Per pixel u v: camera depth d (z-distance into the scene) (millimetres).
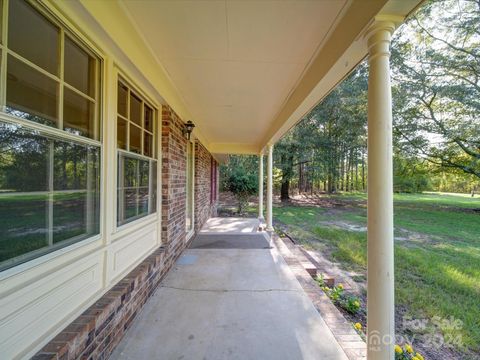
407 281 4012
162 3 1687
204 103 3951
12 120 1134
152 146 3008
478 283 3920
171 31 2014
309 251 5531
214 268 3562
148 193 2896
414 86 10008
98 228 1837
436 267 4645
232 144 8445
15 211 1163
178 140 3834
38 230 1299
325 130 14742
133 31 2006
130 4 1700
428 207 14336
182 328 2105
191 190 5449
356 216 11156
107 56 1869
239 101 3826
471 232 7973
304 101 2889
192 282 3047
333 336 2031
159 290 2793
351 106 12367
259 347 1887
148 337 1979
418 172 13461
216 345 1901
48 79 1359
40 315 1278
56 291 1392
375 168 1508
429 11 8867
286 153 15320
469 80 9281
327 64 2119
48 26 1350
